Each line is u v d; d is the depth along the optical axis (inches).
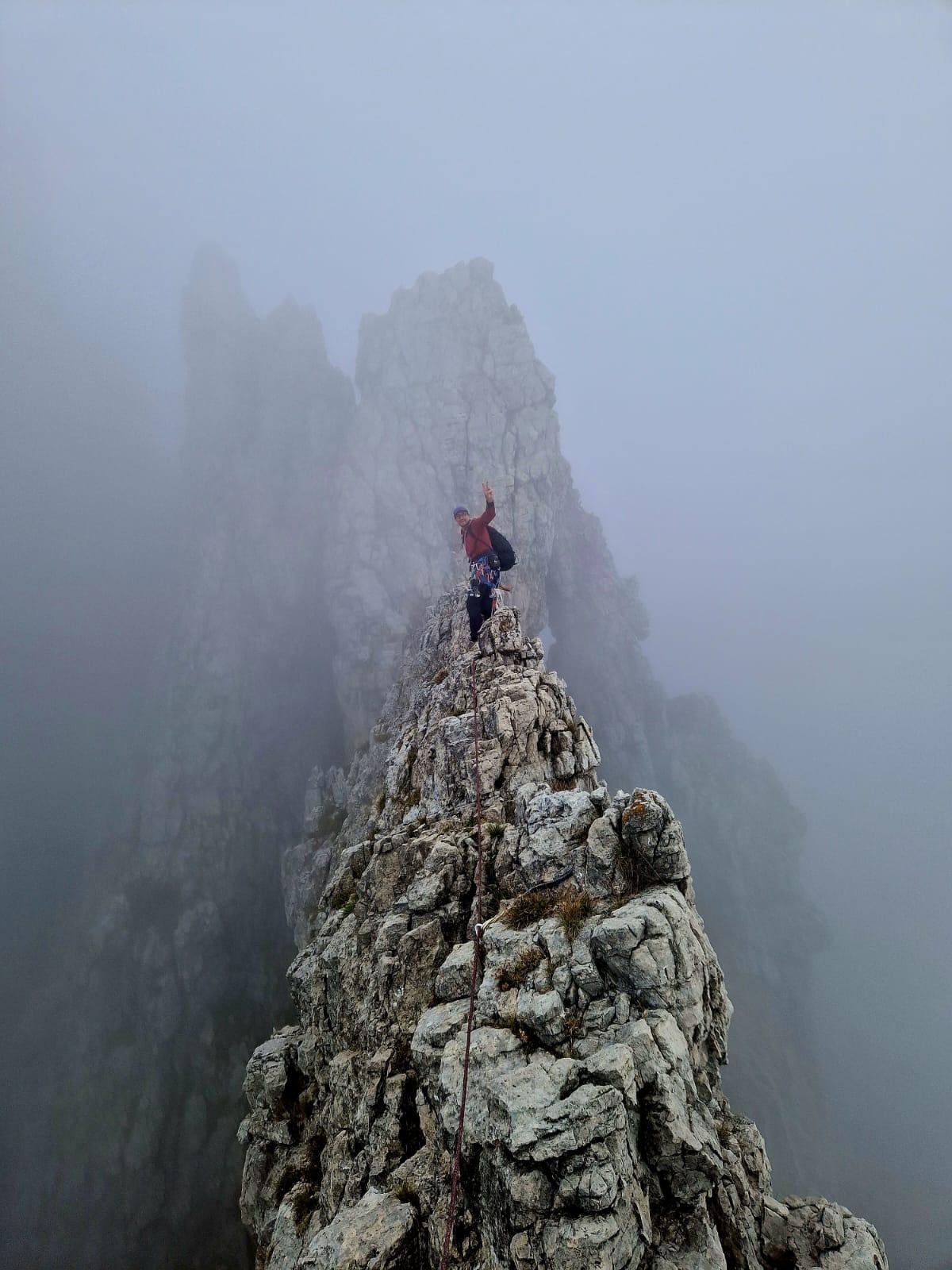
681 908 447.5
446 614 1525.6
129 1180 2503.7
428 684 1248.2
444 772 784.9
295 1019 2898.6
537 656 890.7
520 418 3590.1
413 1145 475.8
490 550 893.2
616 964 415.8
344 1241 400.5
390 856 722.2
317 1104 734.5
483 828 644.7
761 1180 453.1
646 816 464.1
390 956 585.9
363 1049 603.2
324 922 949.8
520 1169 336.8
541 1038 402.3
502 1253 334.0
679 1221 353.1
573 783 725.3
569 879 506.0
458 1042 424.8
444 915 587.8
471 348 3735.2
